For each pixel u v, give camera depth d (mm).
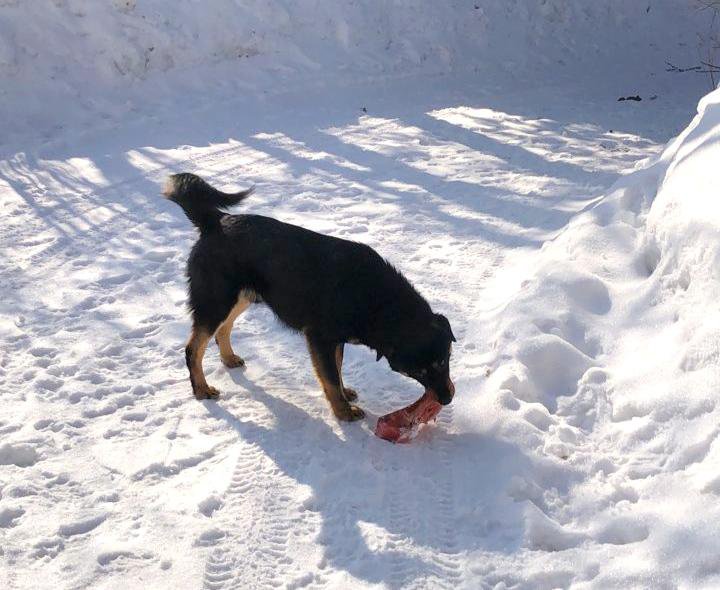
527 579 2053
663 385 2521
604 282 3100
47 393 2938
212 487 2439
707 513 2082
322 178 4969
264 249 2766
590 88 7668
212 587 2105
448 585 2068
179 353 3182
